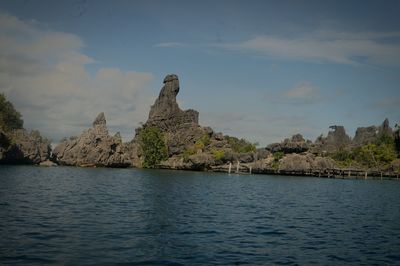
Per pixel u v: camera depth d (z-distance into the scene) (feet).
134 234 85.51
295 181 346.74
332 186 297.33
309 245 82.84
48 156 524.11
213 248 76.43
